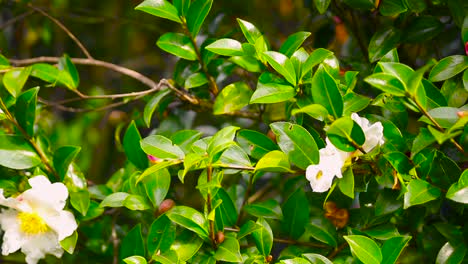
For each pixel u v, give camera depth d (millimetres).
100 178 1723
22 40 1709
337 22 1470
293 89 1233
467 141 1189
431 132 1140
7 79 1286
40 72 1369
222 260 1228
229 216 1271
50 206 1242
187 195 1478
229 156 1235
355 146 1176
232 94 1335
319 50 1228
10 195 1295
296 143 1210
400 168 1198
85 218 1300
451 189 1162
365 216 1256
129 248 1267
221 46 1260
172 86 1360
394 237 1182
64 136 1702
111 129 1722
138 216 1384
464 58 1240
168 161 1215
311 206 1298
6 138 1275
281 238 1298
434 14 1340
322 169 1180
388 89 1153
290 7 1715
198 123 1576
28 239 1251
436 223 1235
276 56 1229
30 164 1277
